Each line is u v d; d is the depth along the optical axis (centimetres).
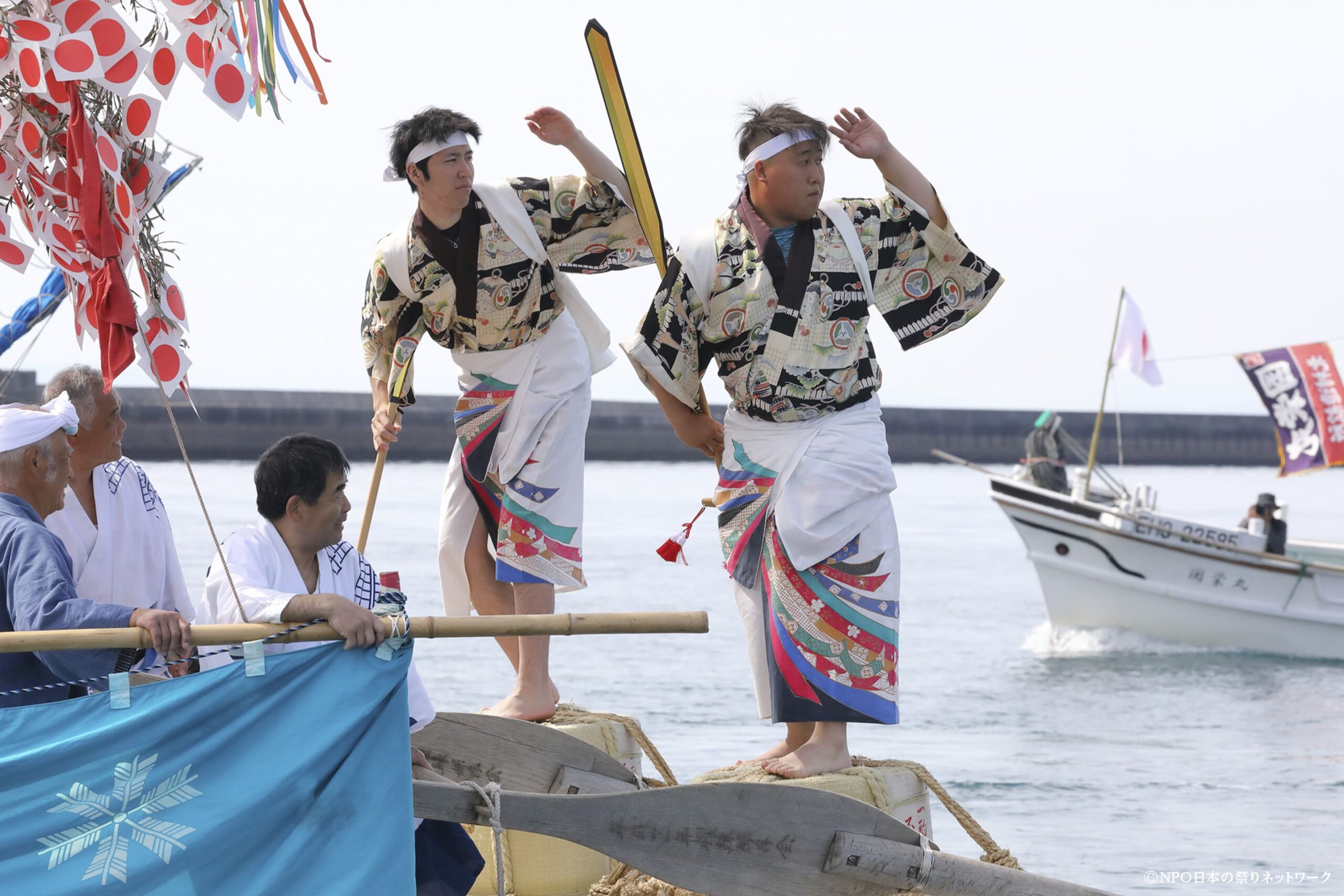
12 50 1201
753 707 5416
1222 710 5853
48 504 1339
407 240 1802
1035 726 5459
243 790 1184
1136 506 7644
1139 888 3438
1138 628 7344
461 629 1222
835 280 1664
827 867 1482
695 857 1426
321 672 1211
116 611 1172
